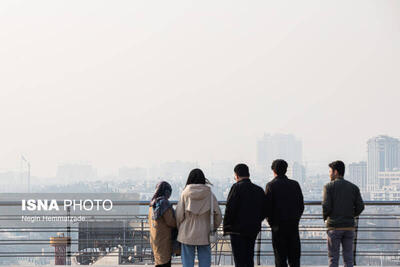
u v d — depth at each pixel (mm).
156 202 6680
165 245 6746
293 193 6773
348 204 7121
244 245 6578
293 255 6781
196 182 6660
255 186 6645
